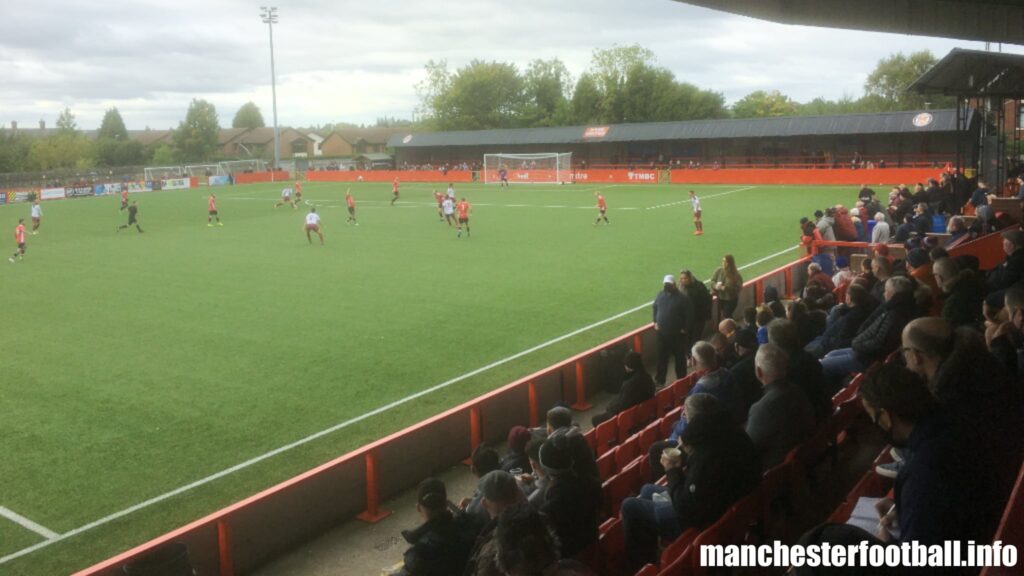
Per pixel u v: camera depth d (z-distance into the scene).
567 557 5.93
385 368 16.66
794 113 115.25
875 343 8.82
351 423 13.66
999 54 29.03
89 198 69.31
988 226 19.73
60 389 15.85
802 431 7.16
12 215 55.19
